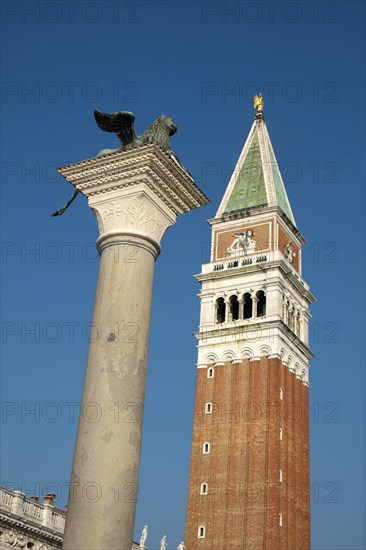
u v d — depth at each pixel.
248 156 126.25
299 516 102.38
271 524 95.25
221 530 97.75
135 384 18.64
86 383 18.73
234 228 118.50
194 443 105.81
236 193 121.88
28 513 54.97
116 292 19.38
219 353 110.25
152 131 20.97
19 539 53.72
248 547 95.12
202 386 109.25
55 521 57.91
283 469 101.06
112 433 17.88
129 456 17.92
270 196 118.31
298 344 112.75
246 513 97.38
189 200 21.62
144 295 19.69
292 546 98.50
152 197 20.47
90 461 17.64
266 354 106.69
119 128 20.98
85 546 16.89
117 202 20.45
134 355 18.86
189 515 101.12
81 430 18.17
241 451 101.88
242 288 112.88
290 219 120.75
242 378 106.75
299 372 112.31
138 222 20.12
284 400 105.69
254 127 130.25
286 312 112.81
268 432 101.31
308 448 109.75
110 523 17.09
